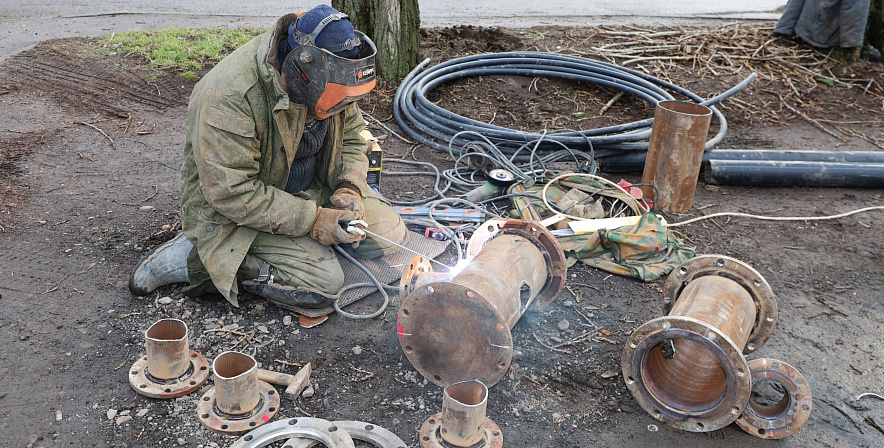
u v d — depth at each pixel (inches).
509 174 205.9
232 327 145.8
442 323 120.5
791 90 322.0
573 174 204.7
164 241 177.3
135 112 262.1
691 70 333.7
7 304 148.3
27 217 184.5
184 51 313.6
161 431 118.0
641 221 179.6
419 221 186.7
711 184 235.3
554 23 393.1
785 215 215.0
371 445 117.0
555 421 126.3
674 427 122.3
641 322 157.3
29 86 275.9
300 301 145.3
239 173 132.6
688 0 469.1
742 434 125.3
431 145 247.3
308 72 126.0
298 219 141.4
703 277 136.3
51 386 126.5
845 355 148.7
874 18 351.3
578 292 168.1
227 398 117.0
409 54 297.9
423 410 127.2
